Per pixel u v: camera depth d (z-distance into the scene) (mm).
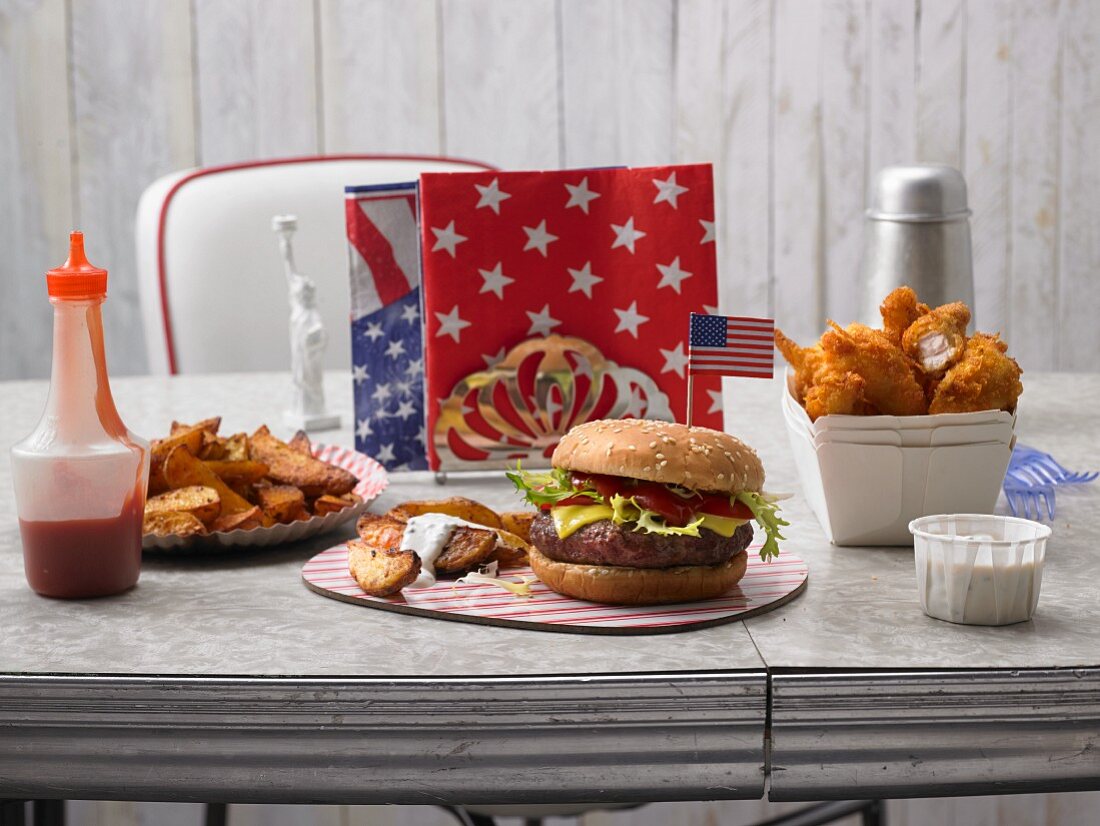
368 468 1391
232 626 956
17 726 861
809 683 838
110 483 1015
